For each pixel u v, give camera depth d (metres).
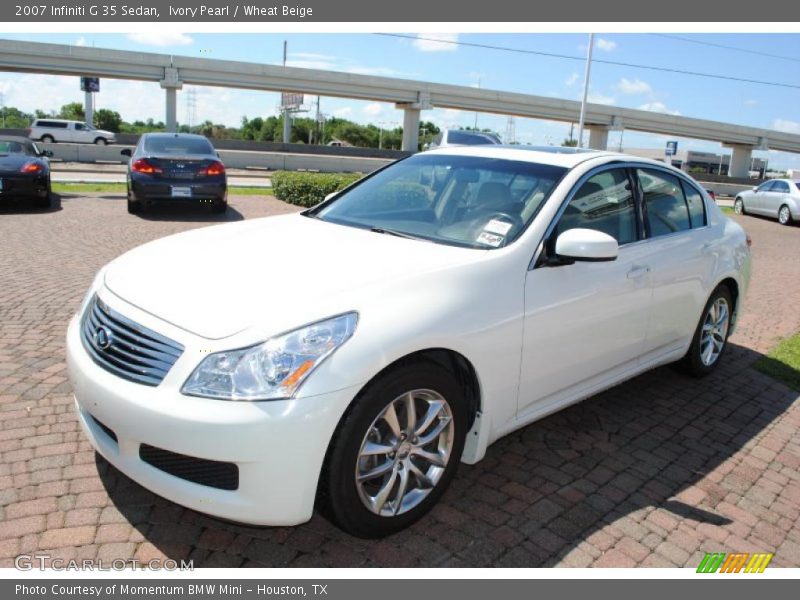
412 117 55.09
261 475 2.42
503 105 56.56
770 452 3.90
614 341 3.78
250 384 2.40
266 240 3.39
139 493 3.02
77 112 88.62
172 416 2.40
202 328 2.53
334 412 2.46
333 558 2.71
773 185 20.66
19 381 4.07
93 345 2.79
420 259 3.04
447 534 2.90
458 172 3.94
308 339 2.48
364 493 2.68
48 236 9.02
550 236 3.37
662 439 3.97
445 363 3.03
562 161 3.81
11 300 5.76
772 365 5.43
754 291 8.72
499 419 3.19
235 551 2.72
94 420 2.86
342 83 51.44
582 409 4.33
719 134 65.56
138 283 2.92
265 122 109.88
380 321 2.62
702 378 5.02
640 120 61.84
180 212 12.44
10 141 12.45
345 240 3.35
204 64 46.88
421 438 2.86
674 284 4.19
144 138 12.29
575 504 3.20
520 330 3.13
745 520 3.17
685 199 4.58
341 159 33.44
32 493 2.96
